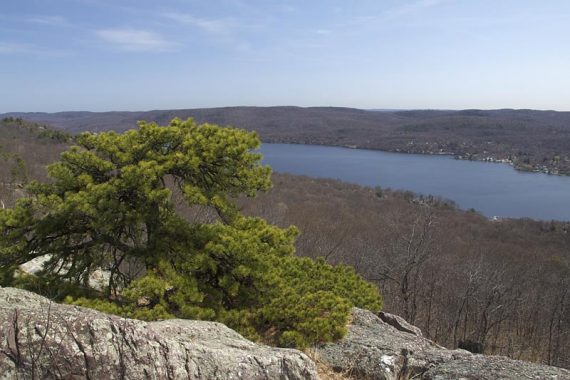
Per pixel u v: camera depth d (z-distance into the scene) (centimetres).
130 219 901
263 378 524
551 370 664
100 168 916
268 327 898
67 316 460
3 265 895
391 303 2930
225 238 921
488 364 689
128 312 795
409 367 724
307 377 559
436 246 3541
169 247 923
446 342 2875
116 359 449
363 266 3294
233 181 997
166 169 909
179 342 503
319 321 824
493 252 4091
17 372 412
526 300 3097
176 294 848
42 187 936
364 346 783
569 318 2991
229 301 951
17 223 889
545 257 4091
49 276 908
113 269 959
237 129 1016
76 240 977
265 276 917
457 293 3098
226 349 531
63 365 425
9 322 437
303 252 3338
